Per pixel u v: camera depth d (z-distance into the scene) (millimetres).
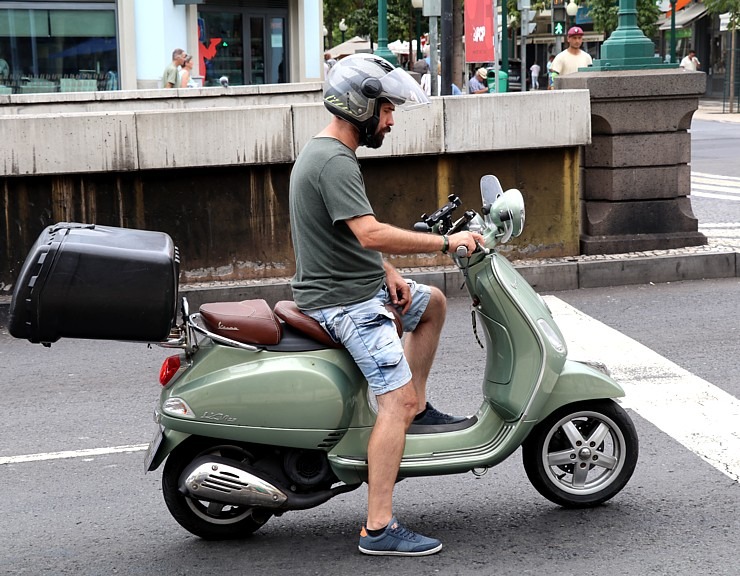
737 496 5094
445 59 17219
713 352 7805
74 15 20656
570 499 4922
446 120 10156
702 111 40969
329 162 4285
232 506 4742
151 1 21156
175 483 4582
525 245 10617
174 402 4367
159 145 9688
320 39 26141
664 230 10922
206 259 10102
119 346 8672
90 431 6492
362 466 4469
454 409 6637
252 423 4375
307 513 5070
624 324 8836
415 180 10352
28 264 4113
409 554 4492
